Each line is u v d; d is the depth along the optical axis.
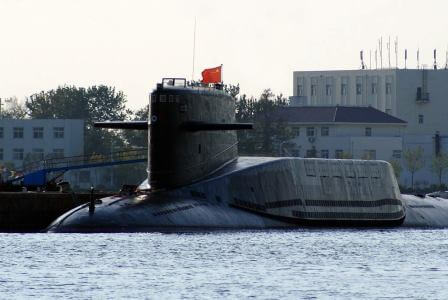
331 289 142.00
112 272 151.50
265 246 183.00
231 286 142.75
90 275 148.88
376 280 150.25
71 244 177.25
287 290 140.75
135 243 179.38
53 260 161.00
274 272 155.12
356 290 141.62
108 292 137.12
